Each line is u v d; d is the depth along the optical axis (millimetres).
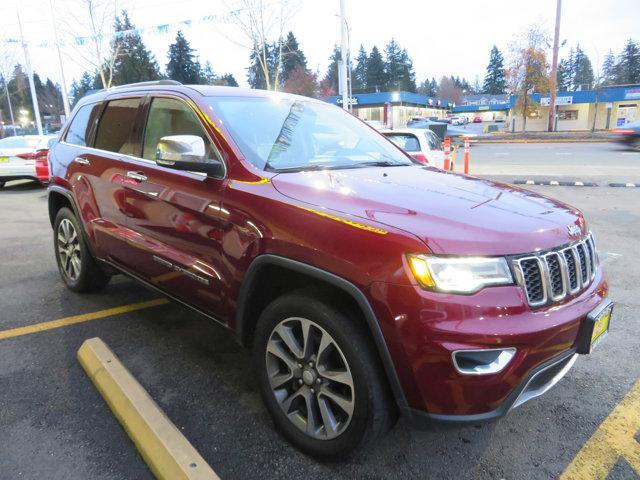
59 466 2375
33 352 3494
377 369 2168
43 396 2949
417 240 2066
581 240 2453
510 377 2035
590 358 3480
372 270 2094
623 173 13758
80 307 4309
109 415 2770
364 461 2445
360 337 2188
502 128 50500
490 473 2379
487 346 1981
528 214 2408
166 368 3309
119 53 27266
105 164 3828
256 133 3094
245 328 2730
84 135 4359
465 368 2000
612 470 2404
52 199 4719
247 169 2762
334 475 2348
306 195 2486
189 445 2354
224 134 2939
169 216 3121
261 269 2537
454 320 1983
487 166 16266
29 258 5855
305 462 2432
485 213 2330
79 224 4250
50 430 2637
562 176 13195
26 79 59844
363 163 3350
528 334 2035
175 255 3088
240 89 3576
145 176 3355
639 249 6195
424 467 2412
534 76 37875
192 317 4117
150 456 2342
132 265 3590
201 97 3211
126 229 3604
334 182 2664
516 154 21234
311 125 3516
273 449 2525
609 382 3170
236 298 2682
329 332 2268
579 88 77500
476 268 2039
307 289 2402
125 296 4578
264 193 2578
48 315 4133
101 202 3875
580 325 2273
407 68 93875
